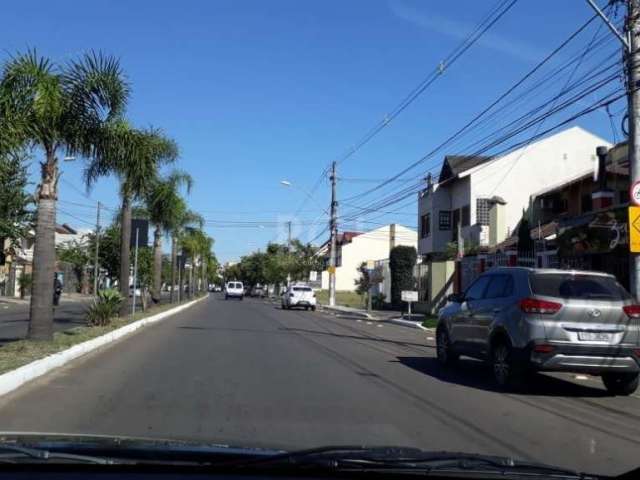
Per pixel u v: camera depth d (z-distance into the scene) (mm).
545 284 11586
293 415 9188
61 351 14070
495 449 7633
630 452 7668
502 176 40375
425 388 11859
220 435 7852
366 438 7969
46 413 8922
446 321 14578
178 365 13914
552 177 40406
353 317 36625
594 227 19062
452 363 14602
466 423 9016
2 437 4961
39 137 15023
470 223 40094
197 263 80625
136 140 17031
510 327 11711
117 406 9500
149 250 41438
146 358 14953
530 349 11219
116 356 15164
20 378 10883
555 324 11188
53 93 14742
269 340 20078
